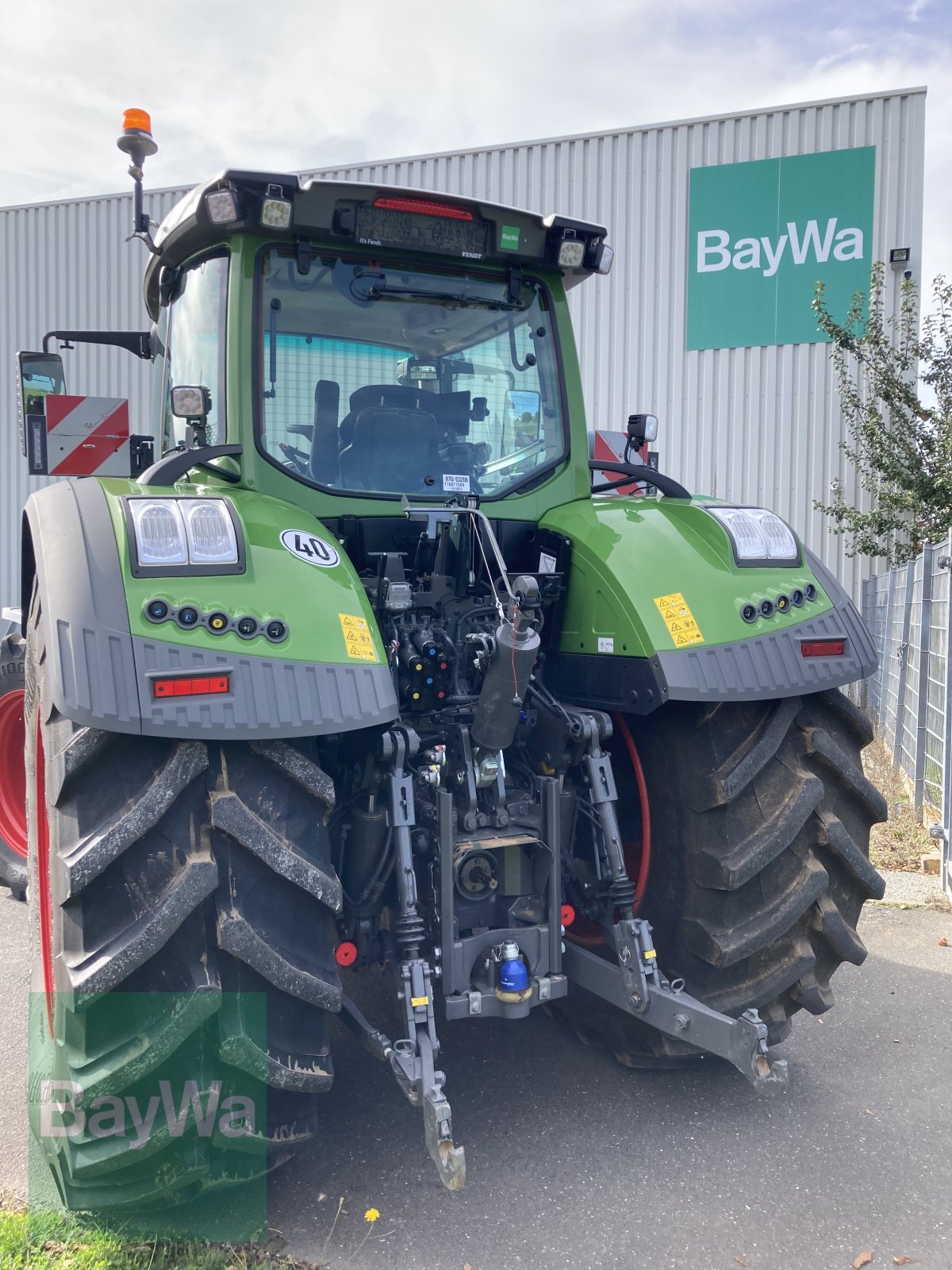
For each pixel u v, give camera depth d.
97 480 2.32
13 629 4.05
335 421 2.75
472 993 2.35
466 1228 2.19
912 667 7.06
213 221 2.54
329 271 2.76
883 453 10.94
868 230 11.50
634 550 2.66
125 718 1.84
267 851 1.92
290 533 2.24
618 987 2.50
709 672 2.44
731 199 11.80
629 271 12.16
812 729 2.58
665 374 12.13
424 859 2.49
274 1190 2.32
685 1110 2.71
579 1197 2.30
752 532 2.69
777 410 11.86
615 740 2.87
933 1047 3.11
